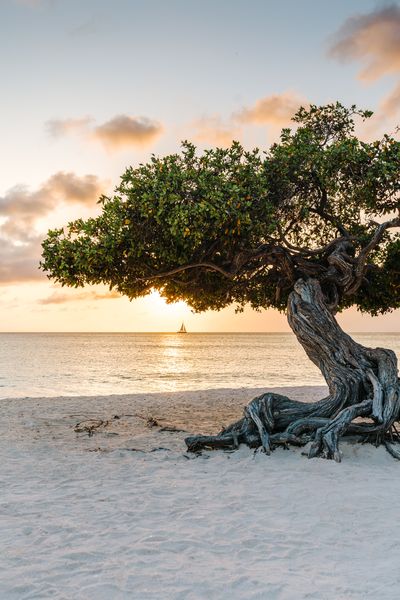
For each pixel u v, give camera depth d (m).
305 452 9.69
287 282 13.02
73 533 6.19
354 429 9.98
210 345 139.00
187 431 13.14
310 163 11.45
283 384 32.69
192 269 12.34
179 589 4.82
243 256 11.39
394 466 9.23
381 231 11.26
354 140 11.04
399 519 6.63
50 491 8.02
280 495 7.64
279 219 11.94
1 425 14.19
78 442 11.84
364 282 13.15
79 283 11.33
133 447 11.22
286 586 4.86
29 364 52.81
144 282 12.12
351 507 7.08
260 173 10.87
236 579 5.00
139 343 160.25
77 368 47.34
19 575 5.08
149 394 21.66
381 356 10.86
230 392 22.36
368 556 5.52
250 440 10.27
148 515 6.85
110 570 5.20
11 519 6.70
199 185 10.26
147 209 10.15
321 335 10.96
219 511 6.99
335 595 4.69
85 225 10.60
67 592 4.75
